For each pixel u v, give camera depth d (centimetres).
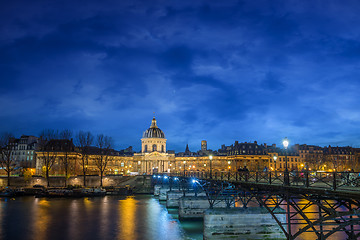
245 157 16312
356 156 12594
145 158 17500
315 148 16350
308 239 3453
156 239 3825
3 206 6412
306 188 1930
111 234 4072
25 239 3847
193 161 18112
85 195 8488
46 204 6788
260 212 3369
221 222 3344
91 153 14912
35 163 13638
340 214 1748
